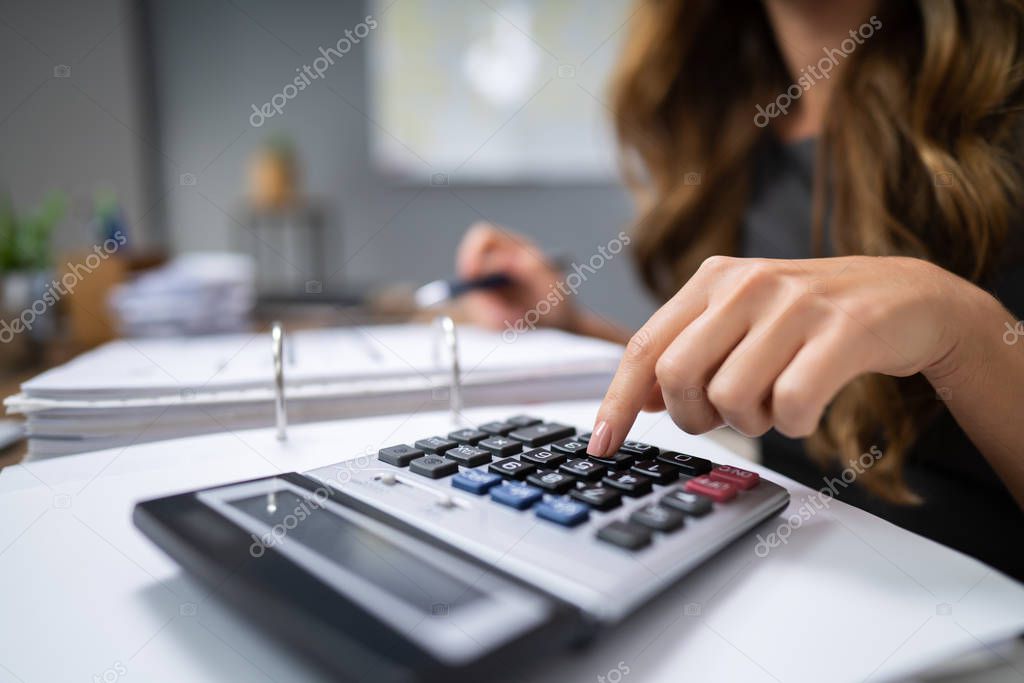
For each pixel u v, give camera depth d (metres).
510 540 0.18
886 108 0.45
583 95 1.97
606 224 2.04
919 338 0.23
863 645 0.15
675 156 0.74
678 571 0.17
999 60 0.39
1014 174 0.38
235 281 0.75
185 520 0.19
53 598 0.18
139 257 0.92
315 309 0.83
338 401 0.35
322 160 2.01
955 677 0.15
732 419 0.22
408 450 0.26
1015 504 0.37
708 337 0.22
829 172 0.53
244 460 0.28
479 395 0.38
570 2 1.91
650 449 0.25
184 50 1.92
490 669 0.13
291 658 0.16
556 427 0.29
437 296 0.66
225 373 0.36
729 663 0.15
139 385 0.32
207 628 0.17
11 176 1.84
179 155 1.96
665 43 0.73
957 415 0.29
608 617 0.15
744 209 0.65
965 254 0.38
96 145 1.89
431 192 2.03
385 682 0.13
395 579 0.16
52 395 0.31
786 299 0.22
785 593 0.18
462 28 1.92
